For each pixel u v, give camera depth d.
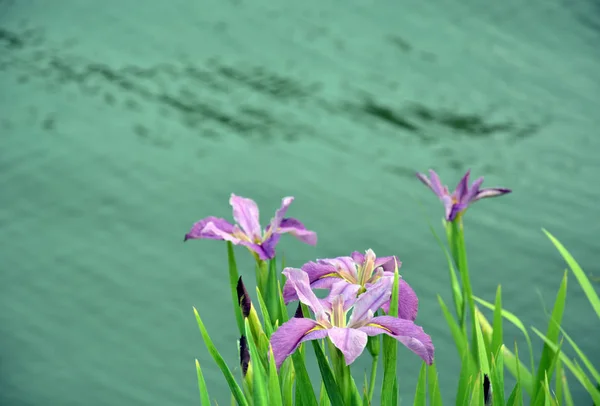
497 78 12.55
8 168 10.53
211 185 10.32
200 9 14.17
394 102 11.93
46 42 13.14
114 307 8.73
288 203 3.89
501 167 10.70
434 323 8.41
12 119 11.40
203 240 9.70
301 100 11.92
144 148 10.95
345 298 3.04
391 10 14.30
